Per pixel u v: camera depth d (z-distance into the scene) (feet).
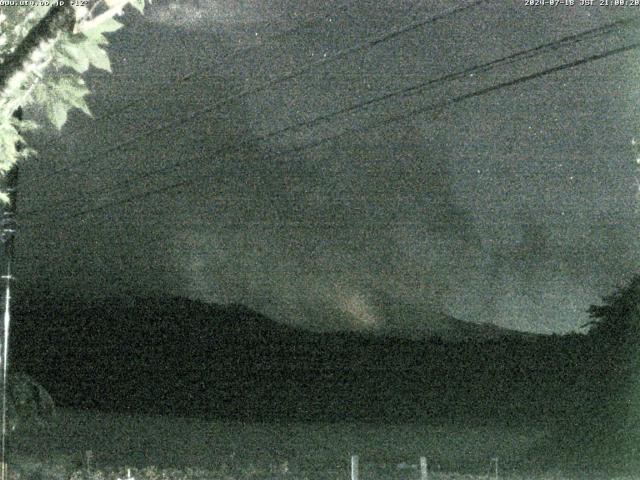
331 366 242.99
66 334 289.12
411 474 85.40
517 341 205.77
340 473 84.58
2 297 65.67
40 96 18.40
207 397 222.69
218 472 84.48
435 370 216.95
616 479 86.94
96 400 217.97
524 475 90.58
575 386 108.88
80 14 17.29
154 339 295.89
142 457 104.47
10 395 133.28
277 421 188.96
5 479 66.13
